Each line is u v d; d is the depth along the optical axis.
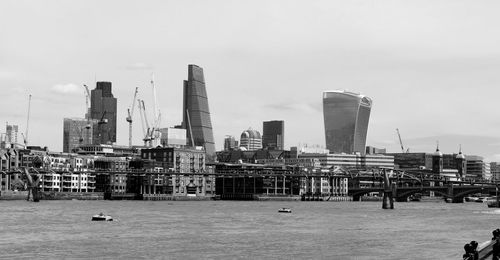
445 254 153.38
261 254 152.75
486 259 107.50
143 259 144.00
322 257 148.75
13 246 163.88
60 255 149.00
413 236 196.75
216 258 146.00
